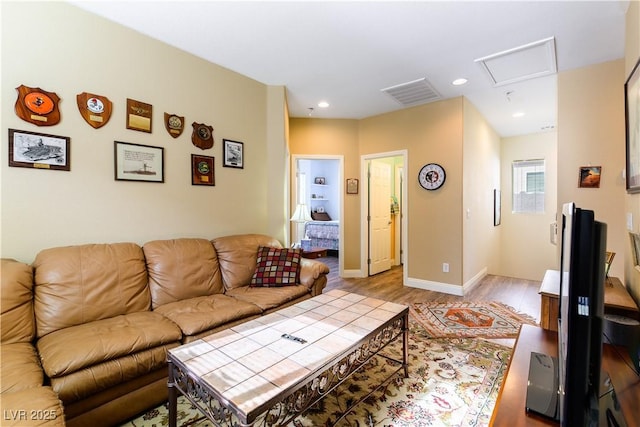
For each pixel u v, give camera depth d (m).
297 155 4.86
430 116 4.14
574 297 0.80
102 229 2.27
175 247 2.47
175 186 2.69
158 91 2.57
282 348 1.49
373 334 1.69
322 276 2.90
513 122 4.90
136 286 2.14
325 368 1.36
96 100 2.22
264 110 3.47
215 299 2.35
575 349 0.80
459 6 2.12
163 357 1.71
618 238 2.79
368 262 5.07
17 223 1.91
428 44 2.62
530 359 1.23
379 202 5.35
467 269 4.09
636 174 1.83
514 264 5.76
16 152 1.90
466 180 4.00
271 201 3.49
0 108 1.85
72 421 1.42
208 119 2.93
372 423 1.62
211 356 1.41
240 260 2.82
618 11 2.14
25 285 1.72
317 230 7.34
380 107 4.34
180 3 2.11
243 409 1.07
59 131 2.06
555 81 3.35
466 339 2.63
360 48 2.70
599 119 2.90
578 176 2.98
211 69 2.95
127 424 1.62
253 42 2.61
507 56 2.81
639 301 1.85
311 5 2.12
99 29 2.24
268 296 2.47
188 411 1.72
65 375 1.39
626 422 0.88
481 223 4.68
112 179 2.31
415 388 1.92
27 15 1.94
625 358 1.25
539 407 0.94
